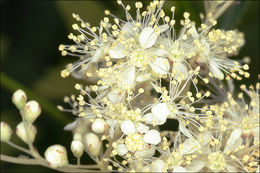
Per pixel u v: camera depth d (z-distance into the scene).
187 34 0.15
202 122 0.15
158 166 0.15
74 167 0.15
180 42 0.15
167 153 0.15
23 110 0.15
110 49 0.15
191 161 0.15
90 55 0.15
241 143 0.15
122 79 0.15
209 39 0.15
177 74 0.15
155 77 0.15
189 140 0.15
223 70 0.15
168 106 0.15
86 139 0.15
